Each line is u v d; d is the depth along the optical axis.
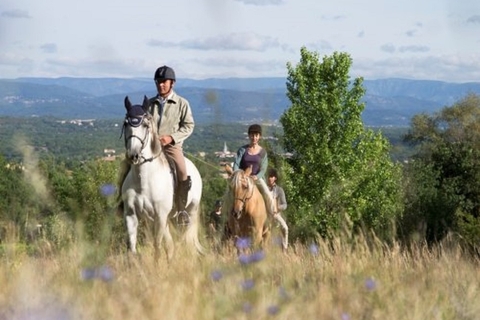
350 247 10.36
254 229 19.75
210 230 11.54
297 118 63.97
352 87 65.44
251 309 6.88
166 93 16.78
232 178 19.44
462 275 9.94
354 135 63.62
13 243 8.47
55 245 8.43
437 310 7.57
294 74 66.38
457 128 130.25
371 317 7.34
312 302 7.42
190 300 7.22
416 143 131.75
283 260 10.18
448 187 76.69
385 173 61.66
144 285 8.25
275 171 21.58
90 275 7.88
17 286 7.63
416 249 11.15
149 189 15.75
